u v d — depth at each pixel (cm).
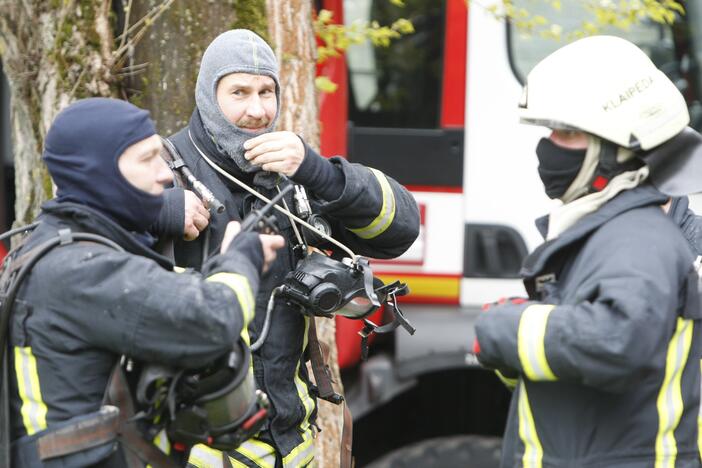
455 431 852
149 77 578
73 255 390
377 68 821
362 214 499
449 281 812
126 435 401
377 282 513
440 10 814
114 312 383
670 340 416
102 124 400
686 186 424
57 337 390
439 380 843
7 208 911
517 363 409
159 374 391
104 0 579
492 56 808
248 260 411
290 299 488
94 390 396
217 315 383
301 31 618
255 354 484
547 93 425
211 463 476
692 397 425
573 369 396
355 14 820
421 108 818
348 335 789
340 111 819
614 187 424
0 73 904
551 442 425
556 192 440
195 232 474
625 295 388
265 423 484
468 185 813
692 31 827
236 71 477
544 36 734
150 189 411
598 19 738
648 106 418
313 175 479
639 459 417
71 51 581
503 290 811
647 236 407
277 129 614
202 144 492
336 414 663
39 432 392
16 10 595
